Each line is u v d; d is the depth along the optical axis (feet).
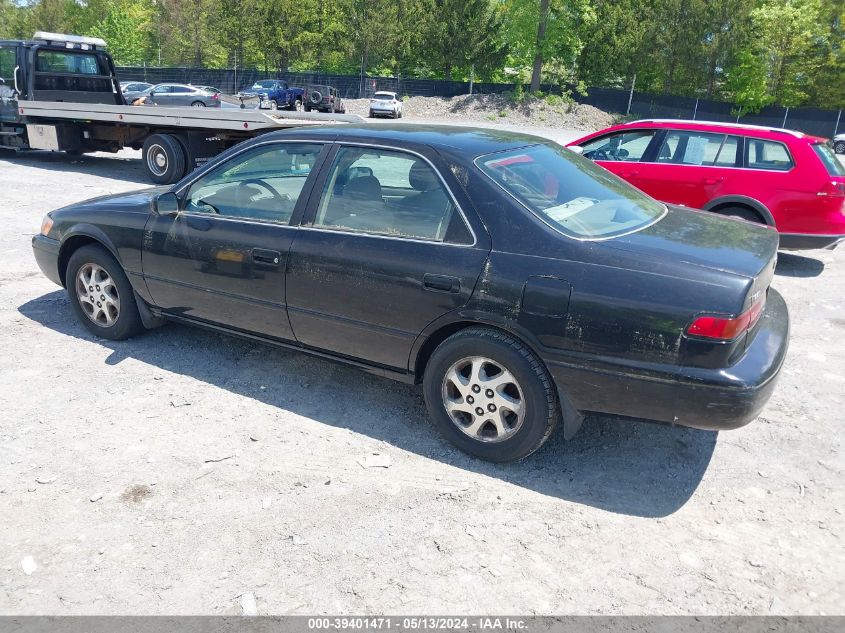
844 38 138.82
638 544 9.66
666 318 9.67
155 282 14.75
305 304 12.69
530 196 11.21
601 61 162.71
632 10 158.92
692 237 11.23
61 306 18.57
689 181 26.05
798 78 146.30
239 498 10.43
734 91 152.76
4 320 17.37
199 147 38.17
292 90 126.00
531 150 12.92
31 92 43.01
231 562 9.07
